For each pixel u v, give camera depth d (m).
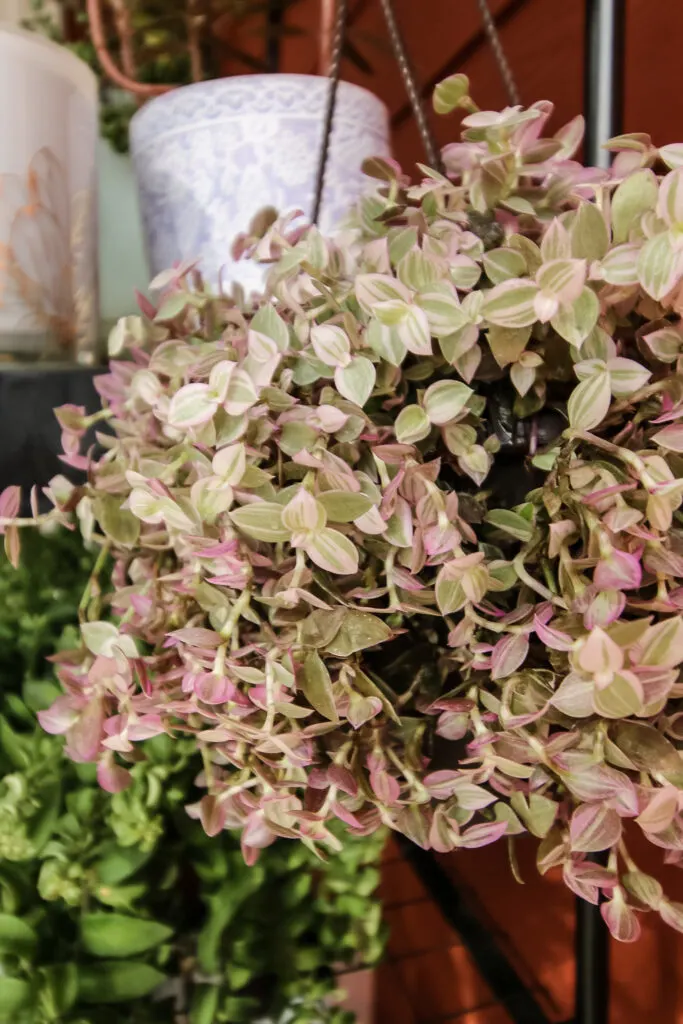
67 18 1.02
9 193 0.66
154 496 0.53
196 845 0.65
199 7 0.84
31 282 0.68
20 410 0.68
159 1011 0.63
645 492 0.51
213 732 0.53
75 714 0.60
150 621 0.58
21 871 0.61
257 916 0.66
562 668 0.53
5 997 0.55
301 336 0.55
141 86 0.85
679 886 0.69
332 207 0.73
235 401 0.51
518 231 0.57
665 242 0.49
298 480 0.54
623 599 0.48
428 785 0.55
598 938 0.66
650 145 0.54
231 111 0.72
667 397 0.52
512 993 0.75
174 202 0.74
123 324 0.64
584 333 0.51
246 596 0.53
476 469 0.53
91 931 0.59
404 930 0.98
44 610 0.72
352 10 1.18
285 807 0.54
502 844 0.86
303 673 0.53
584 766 0.51
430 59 0.99
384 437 0.54
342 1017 0.69
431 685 0.58
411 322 0.52
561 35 0.79
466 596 0.52
